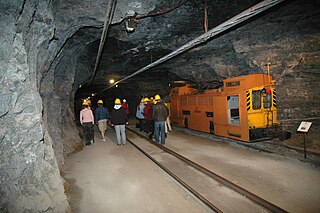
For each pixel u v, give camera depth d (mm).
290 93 9172
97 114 10578
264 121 8195
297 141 8133
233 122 8875
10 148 3258
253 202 4078
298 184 4707
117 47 10688
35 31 4434
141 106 12633
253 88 7969
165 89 21547
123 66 14719
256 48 9312
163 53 11984
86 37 8156
